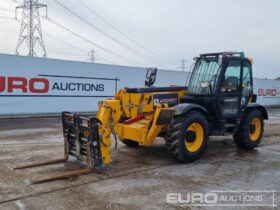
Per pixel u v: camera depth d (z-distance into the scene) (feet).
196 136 23.52
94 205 15.39
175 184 18.63
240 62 26.71
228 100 26.12
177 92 26.45
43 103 48.42
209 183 19.01
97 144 19.89
